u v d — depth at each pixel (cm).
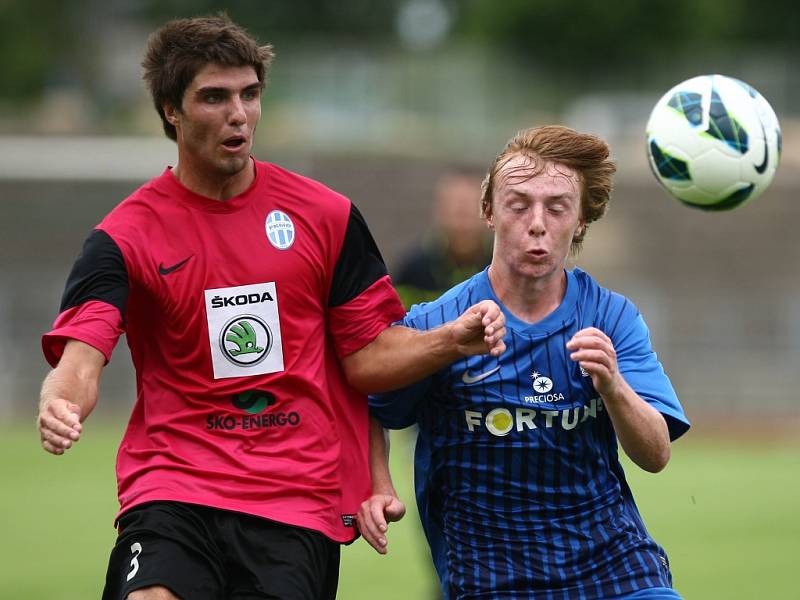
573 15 13150
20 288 10669
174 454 1739
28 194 11275
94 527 4391
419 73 12888
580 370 1723
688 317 10819
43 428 1598
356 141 12269
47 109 13912
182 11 16325
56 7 14900
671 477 5862
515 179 1681
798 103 12731
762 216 11212
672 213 11212
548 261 1689
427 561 2941
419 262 3253
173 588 1638
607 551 1706
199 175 1775
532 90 13075
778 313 10681
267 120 12438
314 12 16725
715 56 13250
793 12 15250
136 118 13350
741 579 3400
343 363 1825
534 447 1712
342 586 3350
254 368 1755
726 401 10319
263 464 1733
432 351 1712
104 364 1703
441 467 1759
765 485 5541
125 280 1741
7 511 4772
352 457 1825
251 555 1700
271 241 1777
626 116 12688
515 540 1709
